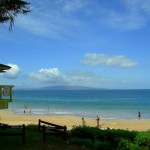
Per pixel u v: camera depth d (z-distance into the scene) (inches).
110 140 765.3
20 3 810.8
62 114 3053.6
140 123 2012.8
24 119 2133.4
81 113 3223.4
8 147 690.2
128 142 729.6
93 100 6195.9
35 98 7273.6
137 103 5118.1
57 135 818.8
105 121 2167.8
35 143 734.5
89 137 804.0
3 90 897.5
